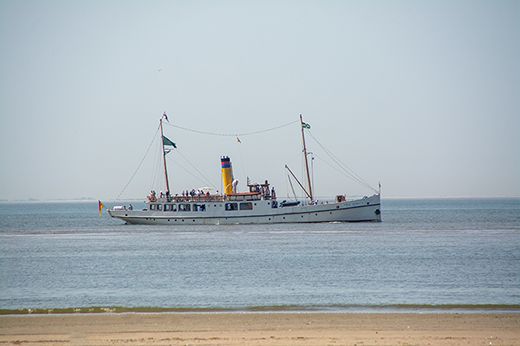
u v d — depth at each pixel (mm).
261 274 106938
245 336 63156
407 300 82562
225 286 95375
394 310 75625
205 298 85938
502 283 95500
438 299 83250
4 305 82688
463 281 97500
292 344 60156
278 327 66812
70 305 82438
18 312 76312
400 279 99750
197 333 64562
